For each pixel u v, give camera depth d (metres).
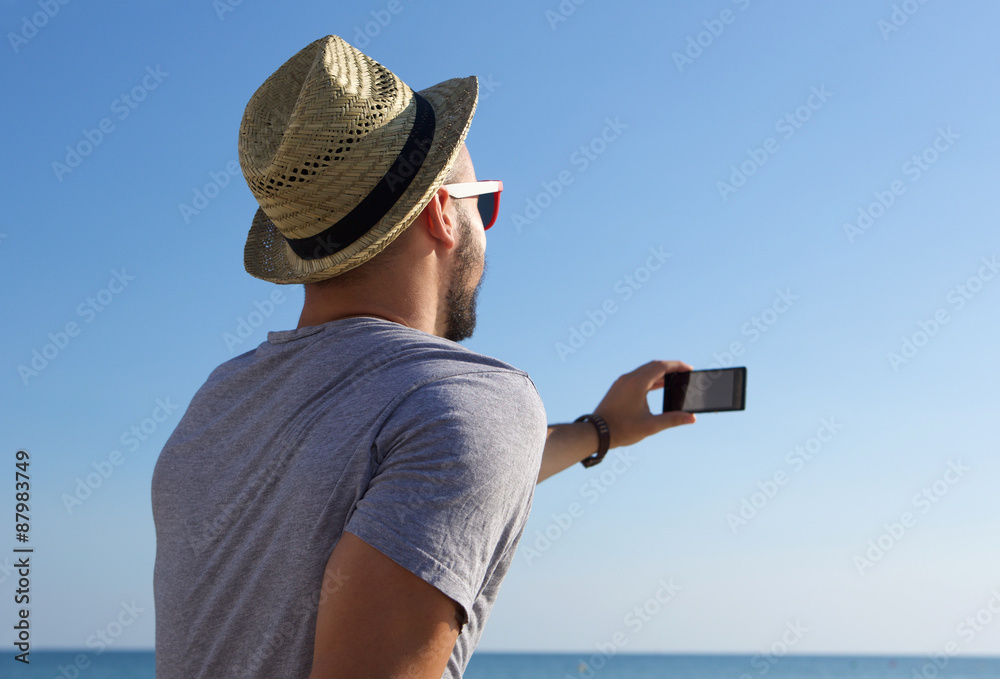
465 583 1.06
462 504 1.07
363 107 1.46
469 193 1.68
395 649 1.01
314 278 1.49
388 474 1.09
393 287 1.50
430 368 1.21
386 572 1.03
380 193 1.44
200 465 1.43
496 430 1.13
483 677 120.75
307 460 1.20
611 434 2.41
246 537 1.27
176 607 1.34
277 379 1.40
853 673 135.88
